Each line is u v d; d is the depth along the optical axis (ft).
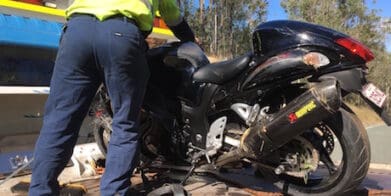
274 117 9.66
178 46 11.36
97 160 12.99
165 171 11.87
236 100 10.58
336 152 10.71
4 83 12.99
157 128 11.68
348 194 10.29
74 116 9.15
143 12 9.03
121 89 9.00
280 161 10.31
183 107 11.16
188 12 90.53
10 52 12.99
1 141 13.19
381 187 11.55
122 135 9.09
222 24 94.84
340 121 9.89
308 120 9.34
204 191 11.04
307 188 10.65
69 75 8.97
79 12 8.98
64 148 9.10
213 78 10.66
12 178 11.80
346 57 9.71
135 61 8.96
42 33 13.52
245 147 10.05
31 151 12.76
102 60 8.82
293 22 10.30
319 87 9.27
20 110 13.80
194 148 11.16
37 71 13.67
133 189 10.37
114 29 8.68
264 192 10.97
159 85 11.40
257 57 10.34
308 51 9.80
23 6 13.04
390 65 119.75
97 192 11.02
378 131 68.74
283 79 10.06
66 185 10.85
